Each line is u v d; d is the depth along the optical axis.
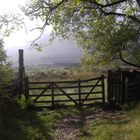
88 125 14.13
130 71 18.97
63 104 18.36
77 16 15.30
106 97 21.00
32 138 11.84
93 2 14.02
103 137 11.89
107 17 19.59
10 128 12.41
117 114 15.99
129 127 12.25
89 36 21.05
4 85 13.99
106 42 20.78
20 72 17.89
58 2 12.39
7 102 15.38
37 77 32.97
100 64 21.86
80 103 18.48
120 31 20.36
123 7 18.94
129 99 18.53
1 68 13.55
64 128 13.91
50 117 15.89
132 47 21.28
